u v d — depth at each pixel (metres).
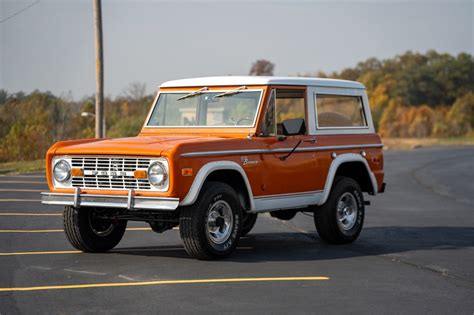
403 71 107.94
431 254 11.68
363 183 13.41
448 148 55.59
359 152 12.98
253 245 12.44
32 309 7.74
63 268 9.95
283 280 9.38
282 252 11.66
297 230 14.45
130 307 7.88
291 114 12.59
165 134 11.92
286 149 11.47
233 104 11.50
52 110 34.44
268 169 11.18
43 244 11.99
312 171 11.96
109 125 40.22
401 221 16.23
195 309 7.84
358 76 113.44
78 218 10.97
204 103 11.74
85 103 35.84
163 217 10.73
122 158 10.16
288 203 11.59
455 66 108.00
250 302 8.20
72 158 10.55
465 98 87.94
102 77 26.97
